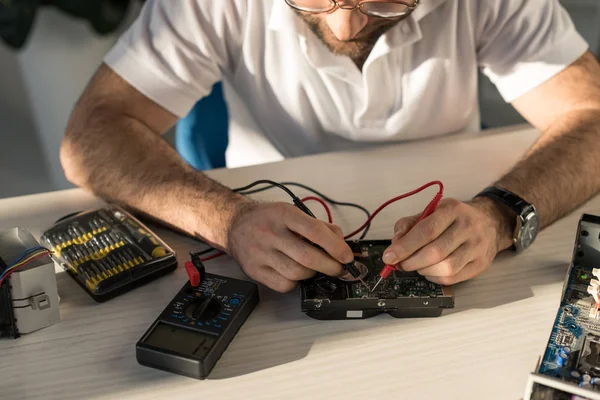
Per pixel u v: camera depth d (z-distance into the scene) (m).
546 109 1.36
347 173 1.27
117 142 1.23
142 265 0.98
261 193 1.20
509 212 1.07
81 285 0.98
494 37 1.38
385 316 0.92
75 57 2.63
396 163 1.30
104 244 1.03
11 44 2.39
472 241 0.96
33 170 2.93
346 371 0.82
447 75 1.39
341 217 1.13
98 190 1.20
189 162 1.64
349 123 1.44
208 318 0.88
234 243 1.00
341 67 1.32
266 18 1.33
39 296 0.88
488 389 0.79
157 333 0.85
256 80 1.43
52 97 2.70
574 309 0.91
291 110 1.46
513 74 1.39
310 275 0.93
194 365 0.81
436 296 0.90
